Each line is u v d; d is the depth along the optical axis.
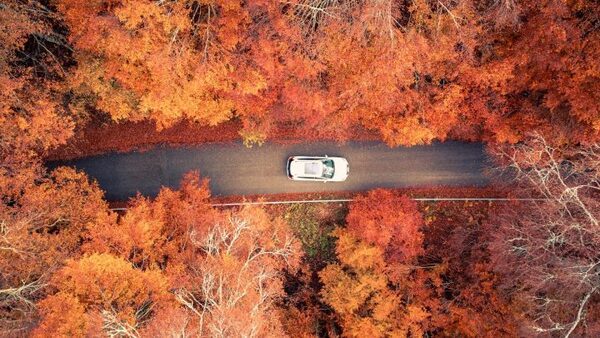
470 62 23.73
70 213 25.83
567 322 24.00
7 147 24.14
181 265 23.48
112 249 24.50
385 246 27.05
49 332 19.69
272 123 29.72
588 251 22.94
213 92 25.98
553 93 24.50
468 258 29.14
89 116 30.11
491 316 25.98
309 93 24.27
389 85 23.23
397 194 30.83
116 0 22.14
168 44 21.64
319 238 31.14
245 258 25.05
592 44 22.23
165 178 31.14
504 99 25.72
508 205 28.69
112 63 23.38
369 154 30.94
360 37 21.50
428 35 23.89
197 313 20.67
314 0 21.45
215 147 31.08
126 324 19.95
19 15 22.03
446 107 25.97
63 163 30.81
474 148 30.50
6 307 23.38
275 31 21.56
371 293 27.23
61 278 21.55
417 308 25.81
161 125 28.86
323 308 29.98
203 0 21.64
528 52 22.95
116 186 31.06
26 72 23.55
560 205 24.03
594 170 26.14
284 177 31.12
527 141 25.58
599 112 23.38
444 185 30.84
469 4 22.08
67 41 26.88
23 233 22.45
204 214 26.38
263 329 22.56
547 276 22.75
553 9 20.97
